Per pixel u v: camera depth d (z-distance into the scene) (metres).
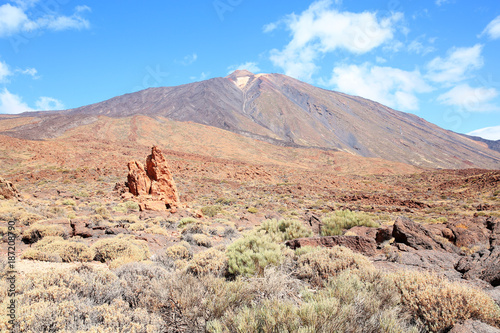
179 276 4.97
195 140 152.12
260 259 5.87
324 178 81.12
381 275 4.80
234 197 46.59
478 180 58.62
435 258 7.50
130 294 4.65
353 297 4.03
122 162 71.38
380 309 3.93
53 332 3.40
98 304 4.35
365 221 11.13
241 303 4.29
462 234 10.57
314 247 7.11
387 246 8.17
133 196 28.45
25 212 14.27
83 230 11.62
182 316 3.98
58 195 31.47
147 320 3.87
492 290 4.77
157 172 29.34
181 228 17.00
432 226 11.76
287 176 82.56
